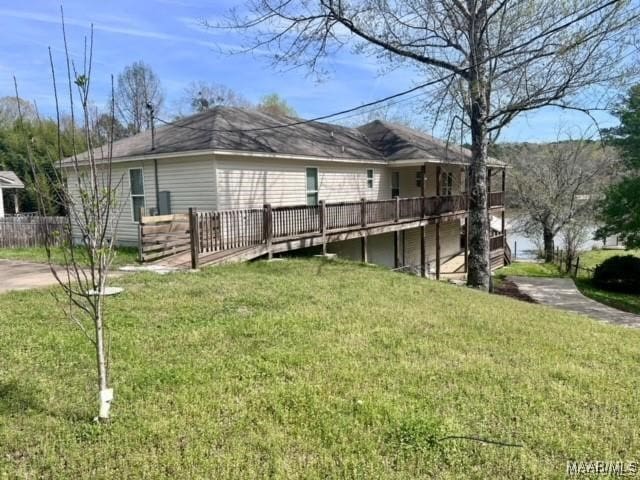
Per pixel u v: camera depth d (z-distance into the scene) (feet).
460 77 40.24
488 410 11.76
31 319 18.31
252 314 20.08
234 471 8.90
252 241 35.42
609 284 56.80
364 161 55.16
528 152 91.40
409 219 54.19
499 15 39.55
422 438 10.28
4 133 100.63
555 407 12.20
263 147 42.75
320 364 14.49
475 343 17.67
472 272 42.42
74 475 8.72
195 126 46.01
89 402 11.52
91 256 10.37
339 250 55.36
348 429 10.56
